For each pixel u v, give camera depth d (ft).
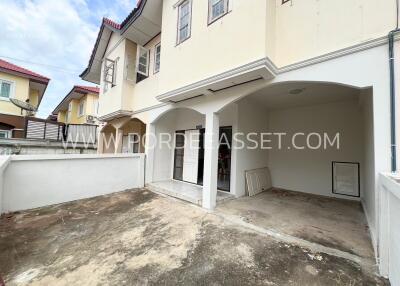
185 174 23.15
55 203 16.08
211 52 13.20
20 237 10.85
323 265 7.97
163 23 17.90
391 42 8.09
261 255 8.79
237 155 18.29
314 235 10.55
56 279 7.55
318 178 19.52
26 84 36.40
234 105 18.54
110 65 26.16
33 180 15.07
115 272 7.91
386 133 8.13
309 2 10.66
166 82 16.90
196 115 22.29
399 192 5.07
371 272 7.47
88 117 45.16
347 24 9.38
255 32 10.91
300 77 10.72
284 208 15.07
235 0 12.05
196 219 12.96
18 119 34.37
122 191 20.10
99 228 12.01
